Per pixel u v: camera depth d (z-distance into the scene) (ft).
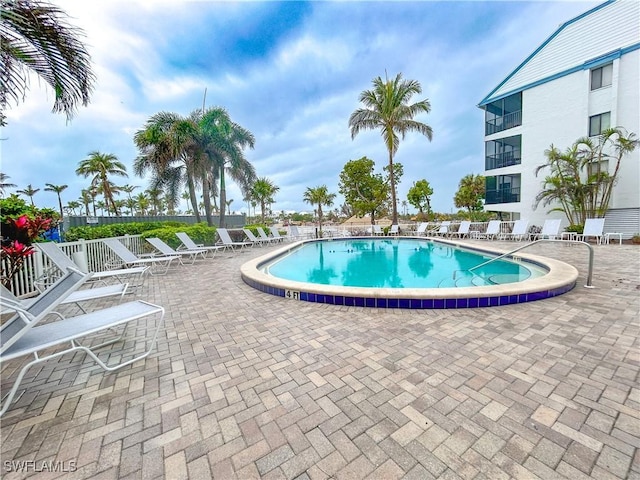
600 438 5.20
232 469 4.78
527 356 8.18
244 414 6.12
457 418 5.81
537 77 48.96
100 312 8.73
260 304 13.89
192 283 19.02
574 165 39.14
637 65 38.65
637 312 11.41
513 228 43.01
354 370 7.72
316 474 4.65
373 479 4.53
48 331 7.37
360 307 13.01
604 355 8.13
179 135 44.93
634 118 39.19
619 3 40.16
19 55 12.07
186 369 8.04
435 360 8.11
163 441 5.42
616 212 40.24
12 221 14.82
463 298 12.42
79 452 5.18
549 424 5.57
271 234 55.01
